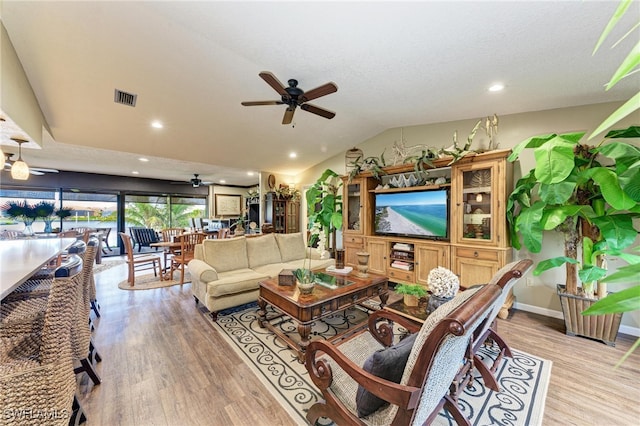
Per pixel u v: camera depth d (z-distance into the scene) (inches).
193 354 91.4
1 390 47.2
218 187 367.9
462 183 131.7
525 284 128.3
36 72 100.2
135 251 302.5
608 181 85.5
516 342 99.4
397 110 138.6
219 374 81.3
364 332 79.3
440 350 40.5
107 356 89.4
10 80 86.0
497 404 69.7
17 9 75.4
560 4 63.0
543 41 75.8
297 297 94.8
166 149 178.2
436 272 83.8
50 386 50.4
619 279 19.7
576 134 90.7
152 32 85.0
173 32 84.9
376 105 132.7
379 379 44.9
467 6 66.5
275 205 247.9
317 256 173.8
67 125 138.6
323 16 74.5
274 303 103.1
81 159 213.9
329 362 65.6
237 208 386.6
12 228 215.5
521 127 127.3
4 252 87.0
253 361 88.0
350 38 83.0
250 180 342.3
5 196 236.1
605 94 102.9
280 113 146.1
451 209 135.4
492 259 121.3
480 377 80.0
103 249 278.5
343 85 112.7
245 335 105.3
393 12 70.9
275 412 67.2
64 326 53.1
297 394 73.3
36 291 72.1
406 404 41.4
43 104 119.0
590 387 75.5
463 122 147.1
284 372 82.7
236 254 146.6
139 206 308.2
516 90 105.6
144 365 84.9
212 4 72.9
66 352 54.3
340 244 222.5
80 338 71.6
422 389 41.8
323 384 56.1
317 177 242.7
